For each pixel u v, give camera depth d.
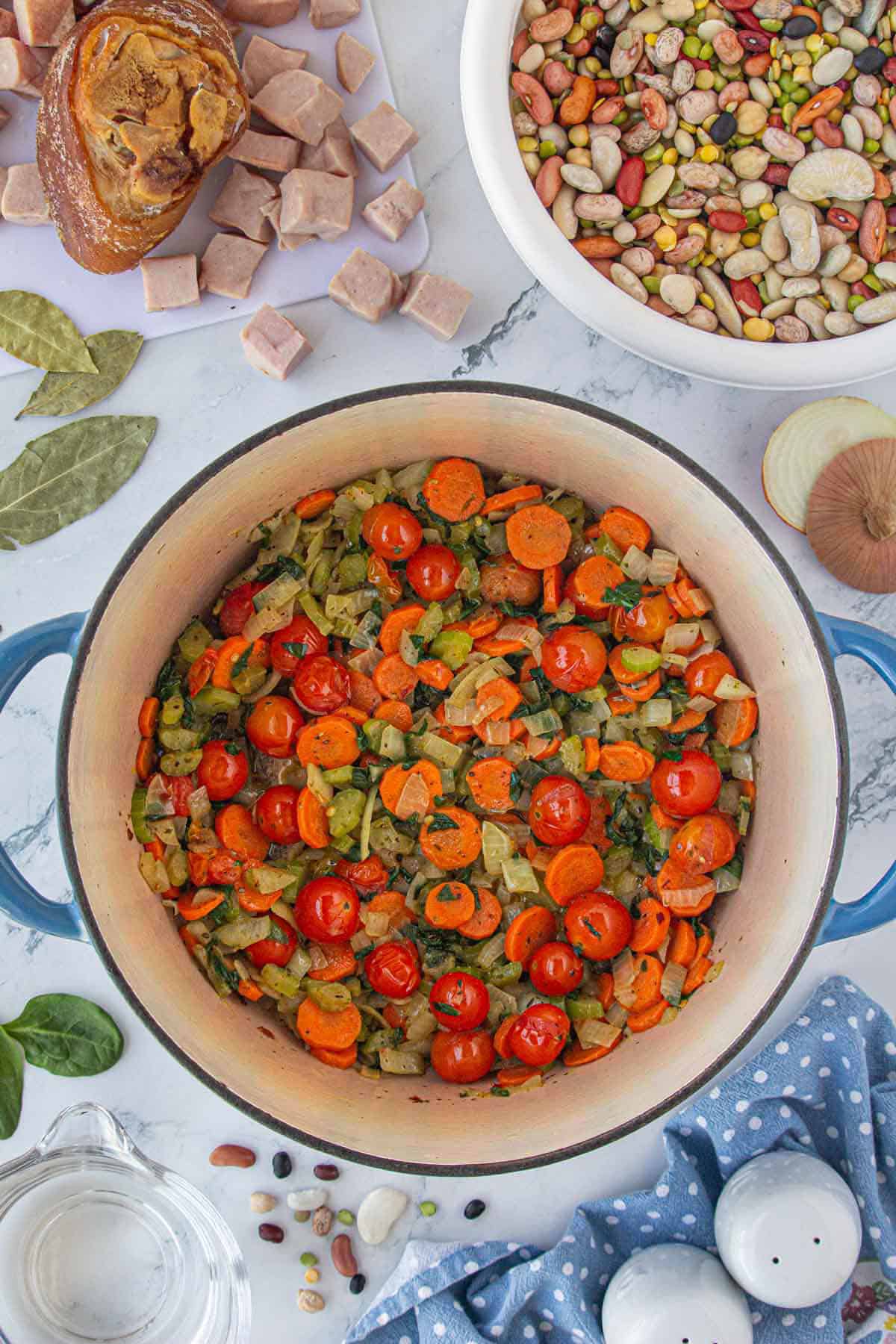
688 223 0.74
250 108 0.74
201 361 0.77
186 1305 0.75
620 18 0.73
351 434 0.70
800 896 0.68
